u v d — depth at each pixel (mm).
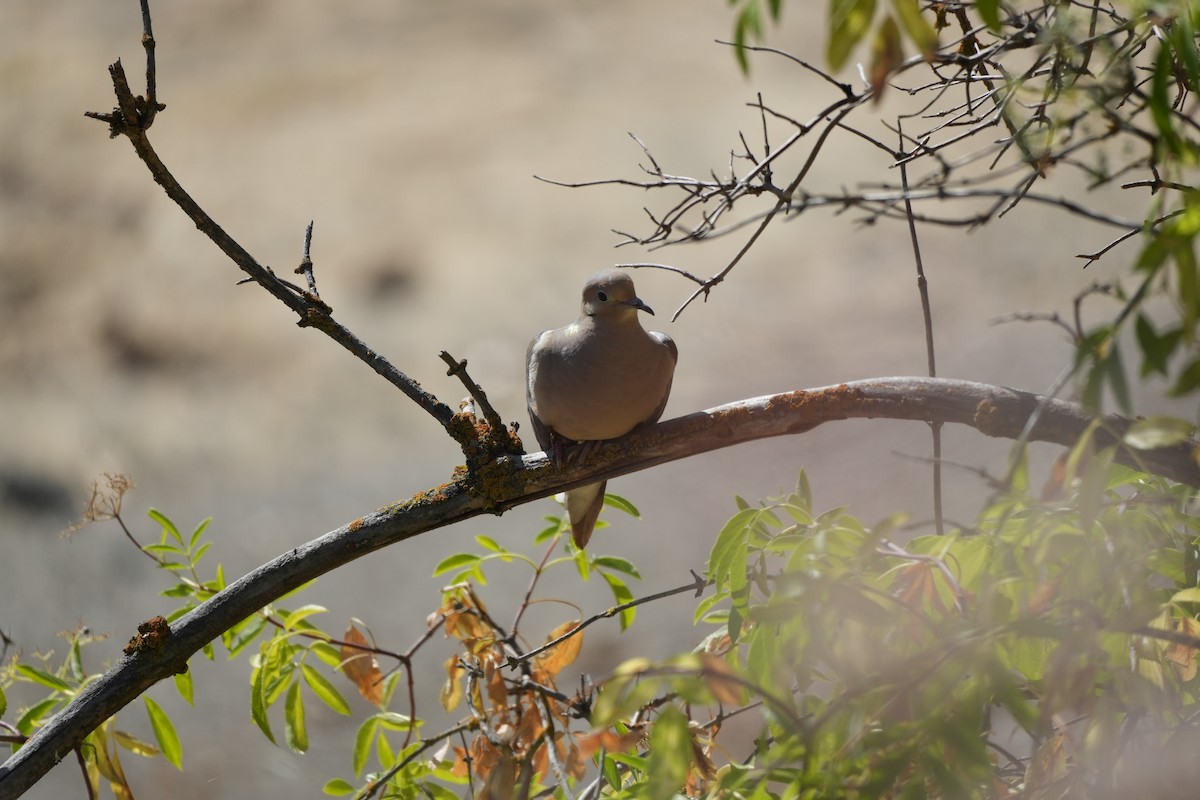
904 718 3363
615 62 31234
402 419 21547
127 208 27750
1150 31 3463
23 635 16344
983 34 5828
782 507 4324
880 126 25328
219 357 23422
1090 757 3371
